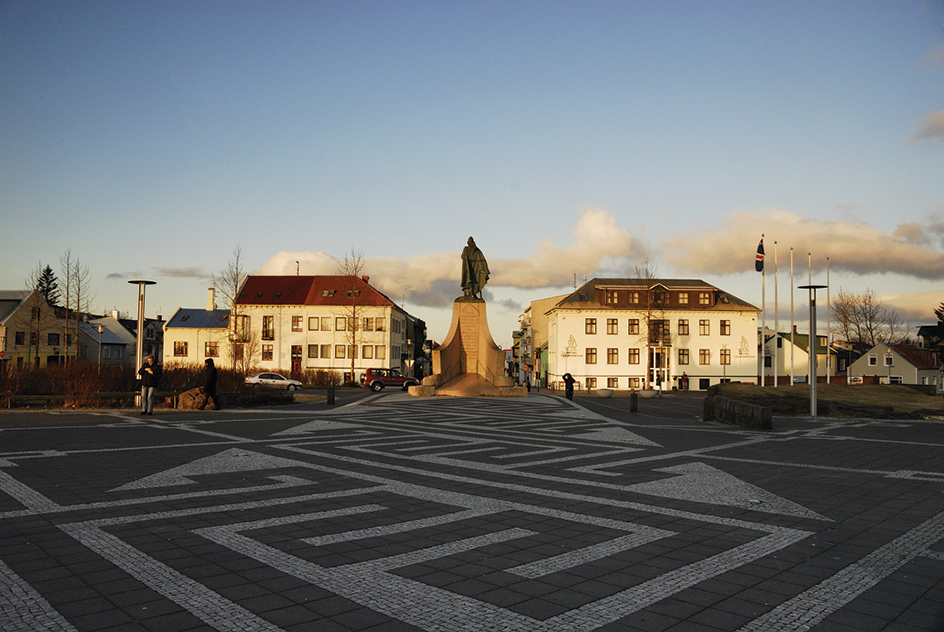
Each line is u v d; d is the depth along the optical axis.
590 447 14.25
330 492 8.83
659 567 5.64
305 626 4.28
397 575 5.35
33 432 15.55
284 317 68.69
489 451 13.38
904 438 16.42
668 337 60.03
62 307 63.88
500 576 5.36
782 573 5.50
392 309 68.75
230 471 10.45
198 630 4.18
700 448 14.20
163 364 29.88
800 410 24.19
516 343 117.44
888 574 5.50
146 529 6.70
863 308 76.56
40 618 4.33
